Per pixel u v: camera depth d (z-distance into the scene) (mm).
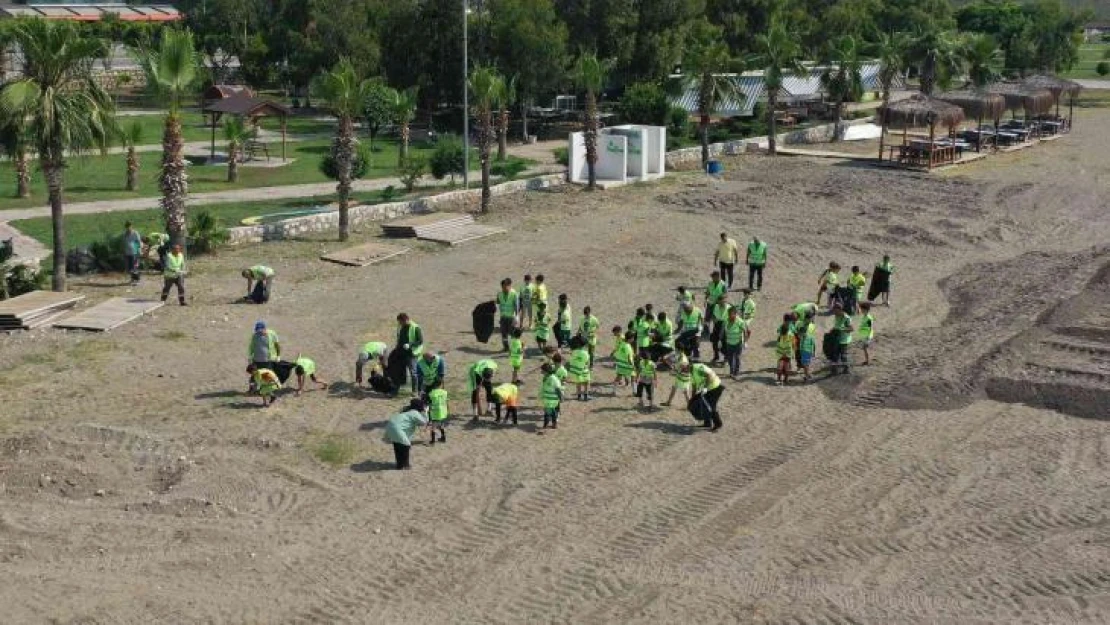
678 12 77000
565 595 15906
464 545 17359
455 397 24266
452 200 46281
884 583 16234
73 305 29984
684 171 55344
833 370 26016
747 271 36281
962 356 26516
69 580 15820
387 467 20328
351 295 32375
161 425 21969
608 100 89312
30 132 30141
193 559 16594
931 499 19188
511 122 76125
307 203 46844
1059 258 36906
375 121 66375
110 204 45781
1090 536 17719
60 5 115500
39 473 19109
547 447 21484
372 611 15422
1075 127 71812
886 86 69812
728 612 15438
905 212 45344
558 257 37250
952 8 125875
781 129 69688
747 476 20188
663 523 18219
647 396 24109
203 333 28281
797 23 90688
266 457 20578
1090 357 26438
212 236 36750
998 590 16031
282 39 91750
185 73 32750
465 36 47312
